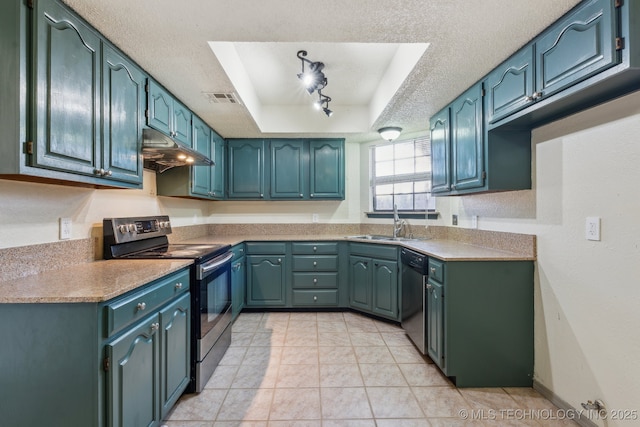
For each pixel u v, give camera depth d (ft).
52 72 3.91
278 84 9.10
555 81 4.63
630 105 4.28
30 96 3.64
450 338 6.31
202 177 9.28
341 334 8.96
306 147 11.69
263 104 10.74
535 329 6.22
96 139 4.71
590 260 4.92
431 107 8.38
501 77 5.92
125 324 3.98
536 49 5.02
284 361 7.34
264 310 11.09
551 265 5.77
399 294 9.27
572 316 5.29
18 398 3.64
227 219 12.42
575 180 5.21
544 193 5.93
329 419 5.31
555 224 5.66
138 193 7.61
